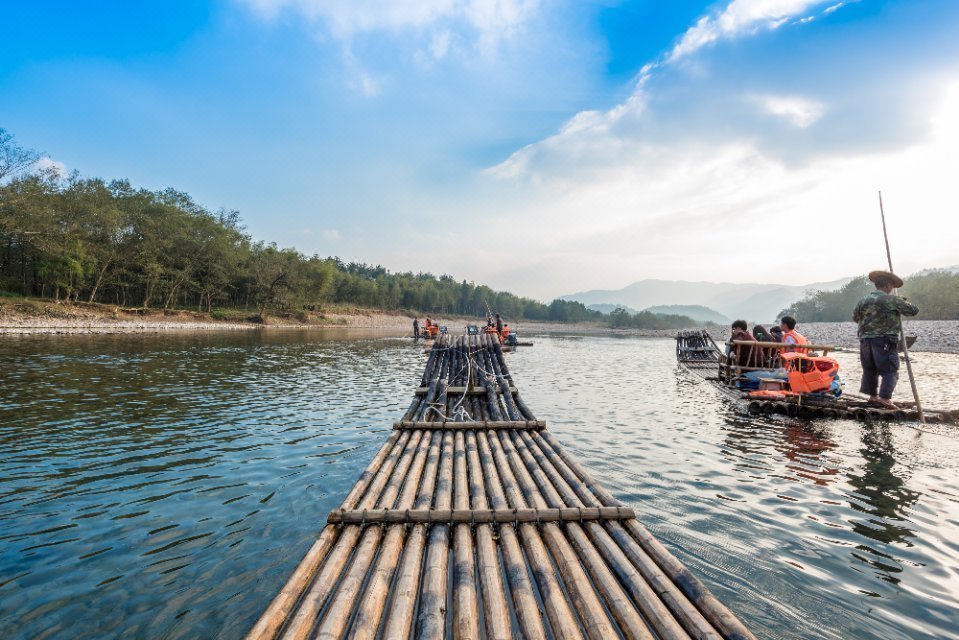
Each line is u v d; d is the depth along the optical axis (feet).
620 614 10.11
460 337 64.95
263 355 80.07
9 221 138.51
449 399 36.09
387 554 12.37
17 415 32.48
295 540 15.57
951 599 12.09
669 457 24.53
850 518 16.85
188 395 41.24
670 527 16.26
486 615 10.03
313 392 44.60
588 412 36.99
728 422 32.91
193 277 216.54
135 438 27.53
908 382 52.75
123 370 54.54
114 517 17.26
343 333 176.24
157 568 13.88
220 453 25.00
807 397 35.42
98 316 150.41
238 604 12.20
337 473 22.08
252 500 18.89
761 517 17.02
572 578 11.40
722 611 10.07
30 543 15.30
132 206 187.21
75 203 164.04
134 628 11.27
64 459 23.66
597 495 16.49
